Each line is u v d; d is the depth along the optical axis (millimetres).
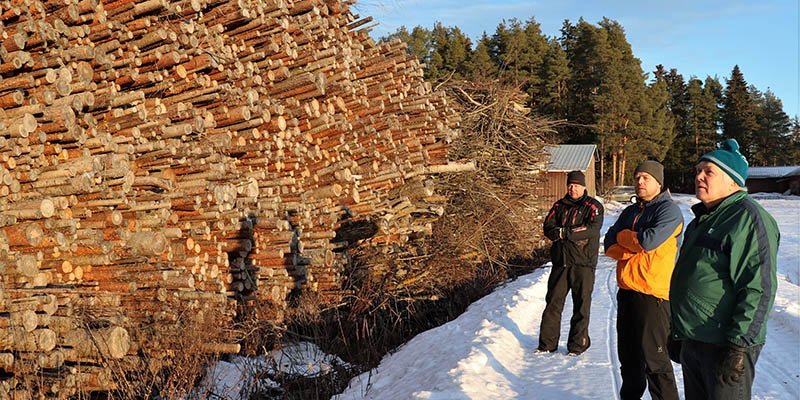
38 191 5562
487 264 13500
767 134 94000
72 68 5969
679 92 89812
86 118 5898
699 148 85938
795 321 8219
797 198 59031
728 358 3559
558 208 7273
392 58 11789
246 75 8133
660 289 5070
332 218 9391
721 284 3678
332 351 7914
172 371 5773
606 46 62500
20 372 4836
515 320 8828
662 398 5066
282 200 9289
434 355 7242
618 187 54000
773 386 5988
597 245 7164
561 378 6223
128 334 5703
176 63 6844
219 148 7555
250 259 8273
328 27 10516
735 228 3617
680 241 5227
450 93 17203
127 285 6086
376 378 7027
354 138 10133
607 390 5770
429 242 11875
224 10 7828
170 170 7121
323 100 9648
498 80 18250
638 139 61188
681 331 3861
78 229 5820
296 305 8727
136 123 6379
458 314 10469
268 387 6523
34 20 5566
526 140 17297
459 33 62406
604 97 59375
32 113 5336
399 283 10180
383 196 11180
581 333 7094
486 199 14172
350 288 9438
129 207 6215
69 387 5098
